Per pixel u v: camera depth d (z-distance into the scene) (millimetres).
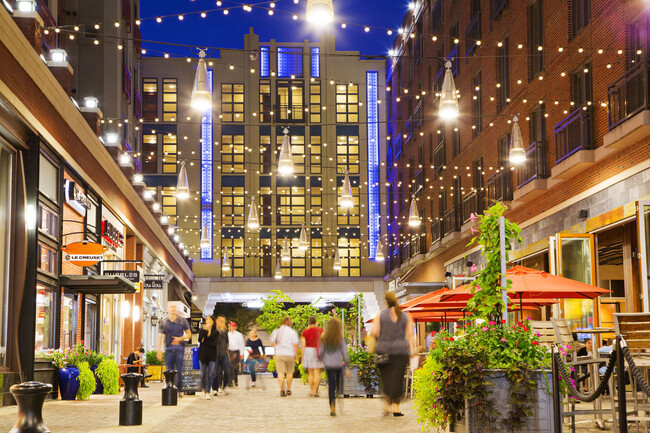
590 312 21047
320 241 64938
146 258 38438
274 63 65812
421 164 46312
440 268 41625
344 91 66188
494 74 30734
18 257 17422
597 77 20891
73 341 22625
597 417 11320
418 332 33031
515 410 9164
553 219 24469
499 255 10914
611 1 19922
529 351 9383
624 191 19578
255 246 64062
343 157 65750
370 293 60812
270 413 14312
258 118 65188
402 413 13031
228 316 69875
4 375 16328
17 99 15930
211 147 64250
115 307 30781
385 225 65000
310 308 39000
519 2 27641
